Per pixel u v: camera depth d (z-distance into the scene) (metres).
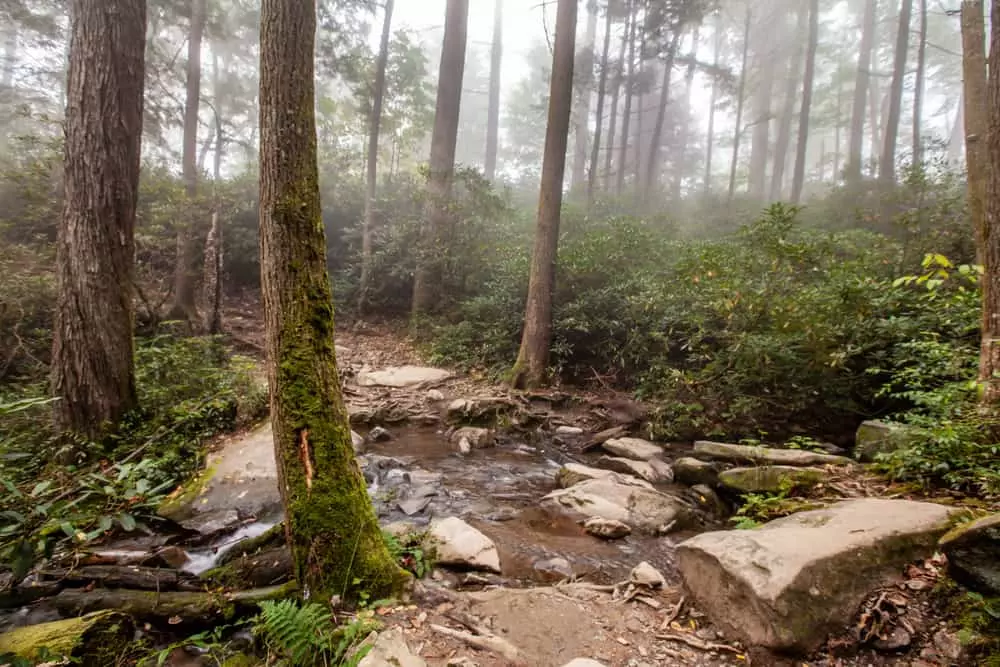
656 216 12.88
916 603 2.20
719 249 6.54
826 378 5.61
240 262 13.42
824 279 6.11
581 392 8.11
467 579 3.07
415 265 11.69
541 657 2.22
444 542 3.38
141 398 5.14
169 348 6.30
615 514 4.18
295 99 2.67
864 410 5.59
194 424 5.20
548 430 7.05
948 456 3.40
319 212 2.77
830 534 2.54
